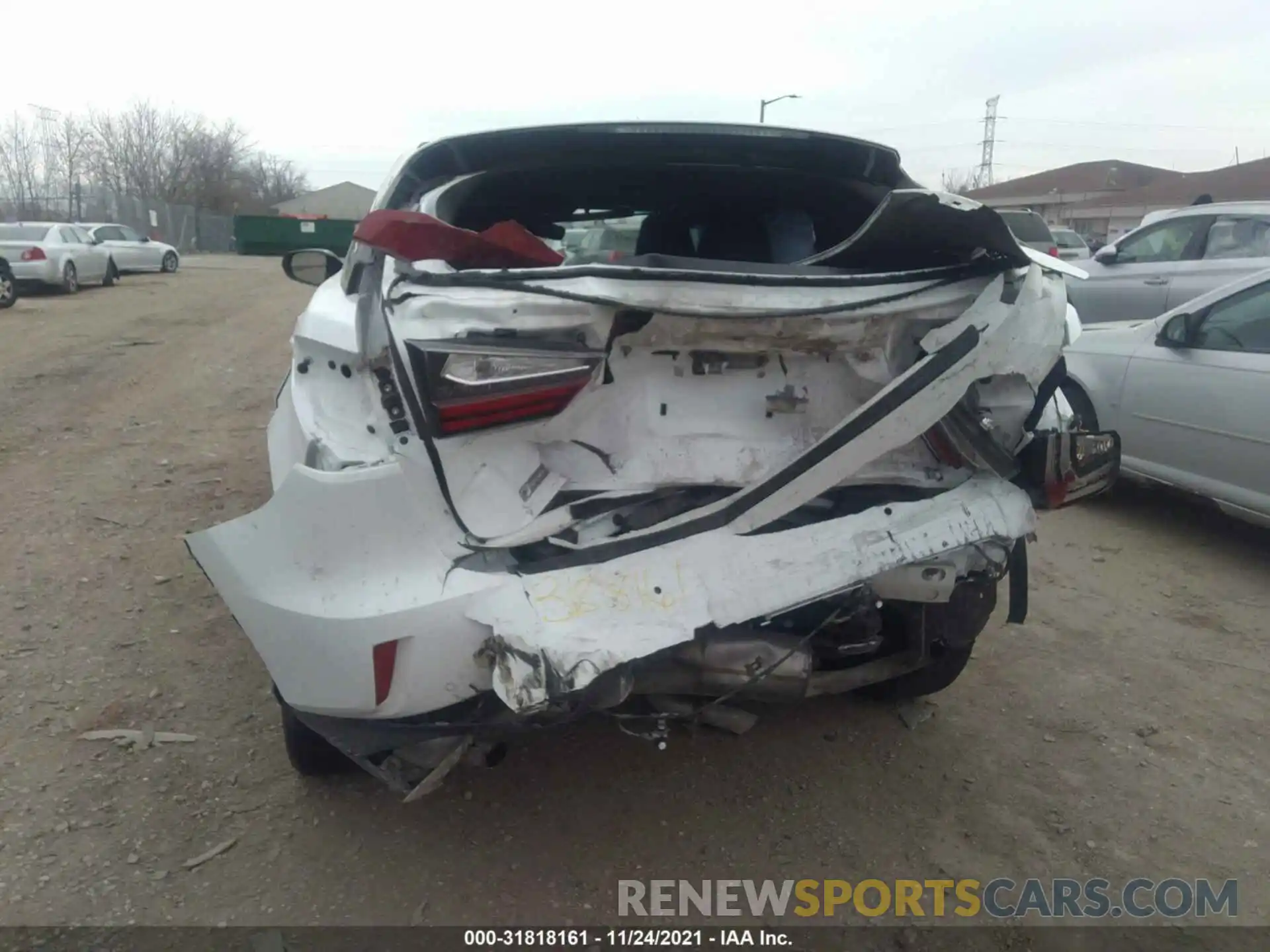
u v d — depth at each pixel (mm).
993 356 2369
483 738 2346
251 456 6004
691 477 2350
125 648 3633
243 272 24703
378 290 2334
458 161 3045
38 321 12641
